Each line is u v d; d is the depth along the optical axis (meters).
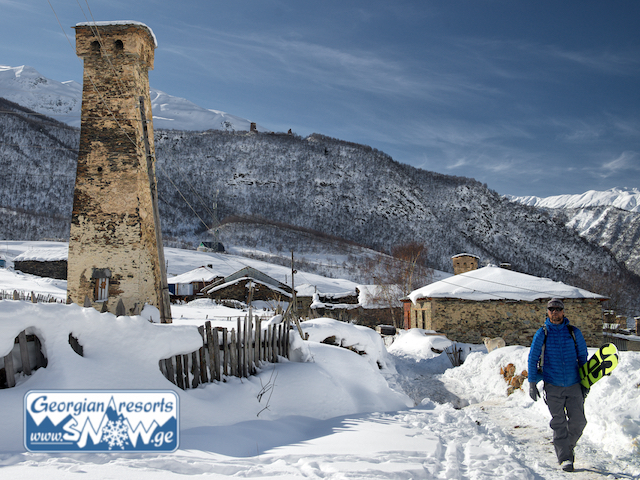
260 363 9.67
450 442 6.26
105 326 6.77
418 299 30.73
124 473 3.87
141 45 19.64
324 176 194.25
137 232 18.44
